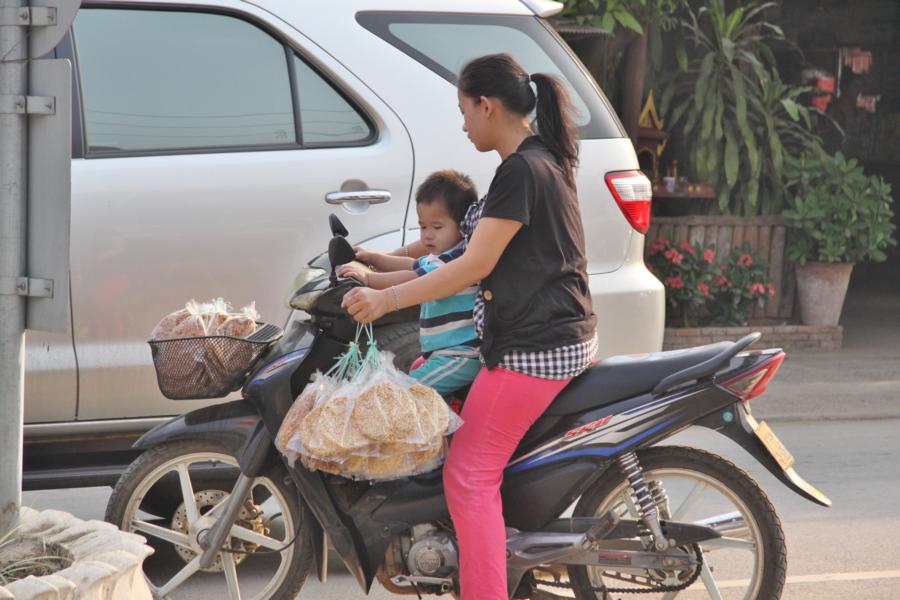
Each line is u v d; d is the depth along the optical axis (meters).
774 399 9.45
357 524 4.20
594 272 5.84
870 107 17.52
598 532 4.17
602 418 4.18
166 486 5.31
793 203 11.98
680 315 11.60
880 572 5.38
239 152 5.65
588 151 5.87
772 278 12.02
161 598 4.54
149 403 5.55
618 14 11.14
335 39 5.80
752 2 13.91
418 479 4.19
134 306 5.46
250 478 4.32
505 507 4.23
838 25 17.17
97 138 5.51
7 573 3.64
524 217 3.84
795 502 6.62
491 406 4.02
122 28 5.62
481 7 6.06
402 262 4.43
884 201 11.77
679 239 11.68
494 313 3.99
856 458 7.68
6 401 3.83
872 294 15.62
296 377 4.17
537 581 4.36
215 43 5.71
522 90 4.00
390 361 3.90
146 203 5.46
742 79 12.30
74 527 3.90
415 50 5.90
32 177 3.78
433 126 5.80
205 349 4.12
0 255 3.79
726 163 11.91
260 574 5.44
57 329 3.79
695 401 4.16
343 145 5.76
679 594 5.07
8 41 3.69
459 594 4.25
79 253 5.38
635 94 11.35
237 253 5.57
